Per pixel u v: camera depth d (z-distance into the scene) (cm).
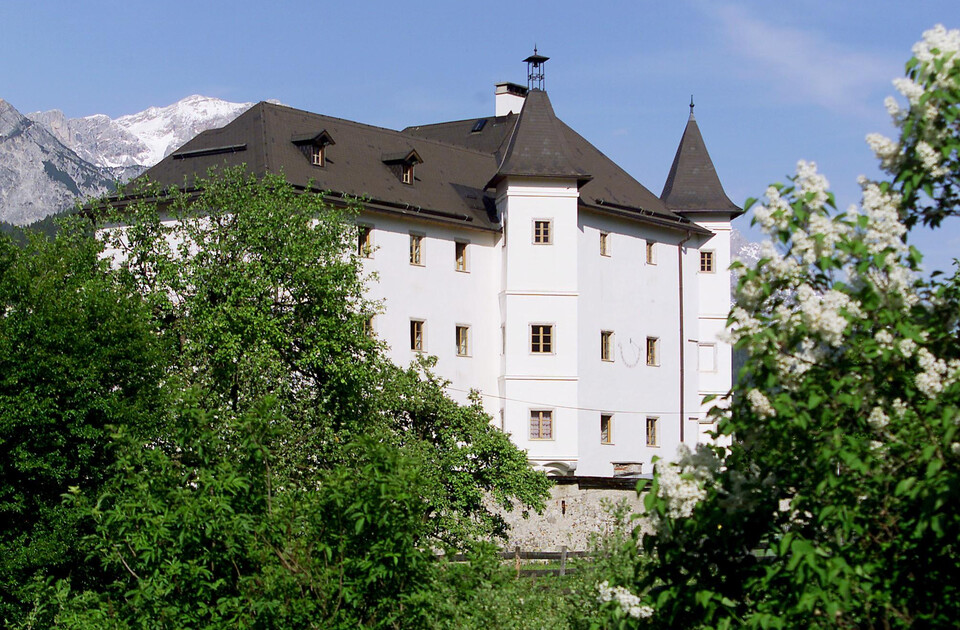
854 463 711
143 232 3781
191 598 1305
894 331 736
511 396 5362
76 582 2664
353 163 5359
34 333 2816
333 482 1268
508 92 6631
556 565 2369
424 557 1281
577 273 5444
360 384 3522
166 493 1356
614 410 5688
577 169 5438
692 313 6241
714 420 798
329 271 3703
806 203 750
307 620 1253
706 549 821
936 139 746
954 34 743
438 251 5341
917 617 753
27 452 2703
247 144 5144
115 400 2809
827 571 723
